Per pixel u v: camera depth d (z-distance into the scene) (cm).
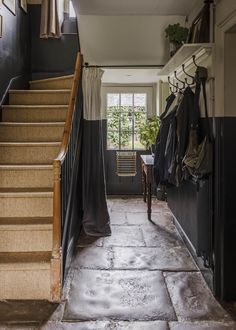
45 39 520
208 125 276
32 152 361
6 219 299
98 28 426
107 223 421
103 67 479
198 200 287
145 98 671
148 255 349
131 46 447
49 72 523
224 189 261
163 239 399
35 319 233
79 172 414
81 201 433
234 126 256
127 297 263
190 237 330
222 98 255
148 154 666
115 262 331
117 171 666
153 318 235
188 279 295
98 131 421
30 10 514
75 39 523
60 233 264
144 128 623
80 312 241
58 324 227
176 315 239
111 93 669
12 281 259
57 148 361
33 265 258
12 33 425
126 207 566
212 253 273
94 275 301
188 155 277
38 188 327
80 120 410
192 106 291
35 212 308
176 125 321
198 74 282
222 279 263
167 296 265
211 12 279
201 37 289
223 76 252
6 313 241
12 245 285
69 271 309
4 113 408
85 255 349
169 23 415
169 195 477
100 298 261
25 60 486
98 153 421
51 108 411
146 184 538
